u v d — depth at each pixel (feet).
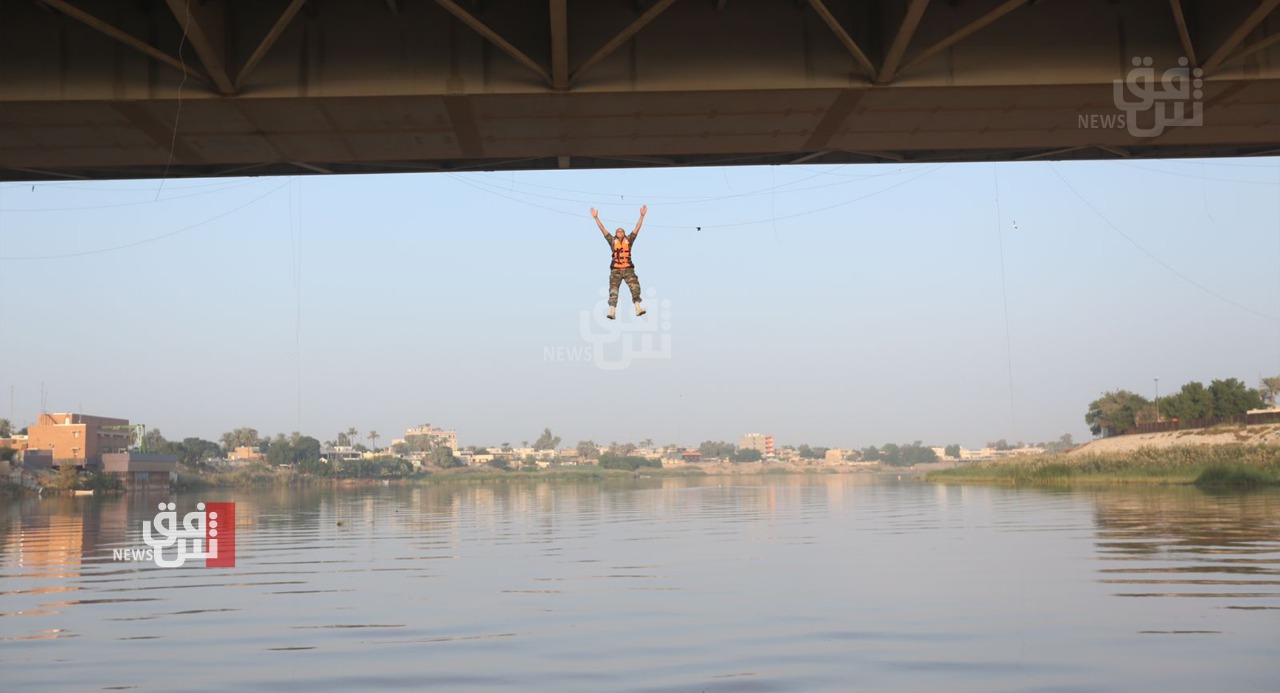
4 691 35.53
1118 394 501.15
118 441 462.19
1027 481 308.40
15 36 53.93
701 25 55.16
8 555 91.66
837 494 273.95
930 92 56.03
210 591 62.85
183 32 53.67
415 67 54.54
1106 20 55.72
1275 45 55.11
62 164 66.74
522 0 54.75
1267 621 45.80
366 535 116.37
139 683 36.65
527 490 421.18
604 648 42.37
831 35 55.31
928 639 43.21
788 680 35.91
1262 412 331.57
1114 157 71.56
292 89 54.24
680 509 181.57
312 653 41.98
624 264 61.41
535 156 66.74
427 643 43.96
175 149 63.67
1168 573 62.95
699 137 63.72
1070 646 41.06
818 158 70.64
